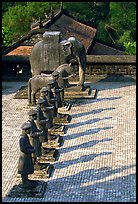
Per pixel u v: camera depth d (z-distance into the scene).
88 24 67.50
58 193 20.08
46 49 33.94
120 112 30.42
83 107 31.48
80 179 21.28
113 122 28.59
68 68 32.06
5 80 38.94
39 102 24.62
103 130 27.27
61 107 30.62
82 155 23.86
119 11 81.12
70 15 65.69
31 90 31.11
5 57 38.84
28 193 19.84
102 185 20.69
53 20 57.03
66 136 26.42
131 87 36.38
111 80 38.22
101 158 23.45
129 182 20.89
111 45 66.88
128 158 23.41
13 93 35.25
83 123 28.47
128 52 71.12
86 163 22.92
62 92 30.44
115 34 81.88
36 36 47.75
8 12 74.00
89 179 21.27
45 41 34.03
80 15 79.44
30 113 21.81
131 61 37.72
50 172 21.80
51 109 25.97
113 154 23.92
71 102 32.53
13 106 32.06
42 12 72.25
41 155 22.27
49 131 26.39
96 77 38.38
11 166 22.72
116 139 25.89
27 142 19.88
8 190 20.38
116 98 33.50
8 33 71.69
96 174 21.72
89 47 56.28
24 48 48.22
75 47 33.34
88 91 33.72
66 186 20.67
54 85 28.95
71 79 37.19
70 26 60.81
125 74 38.19
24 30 72.50
